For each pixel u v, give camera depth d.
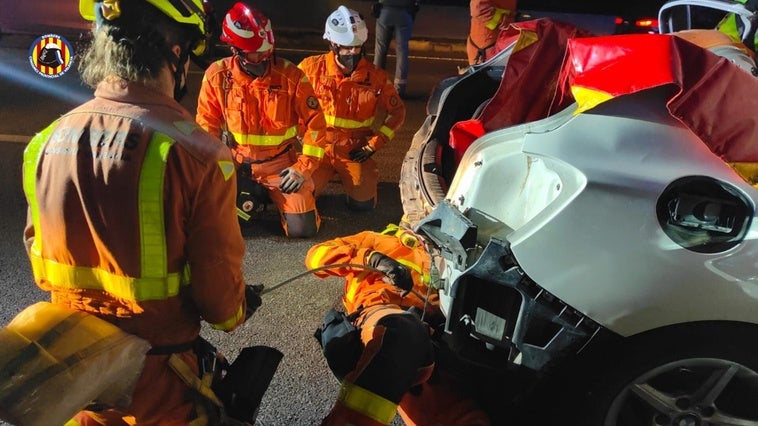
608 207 1.95
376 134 4.78
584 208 1.96
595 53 1.98
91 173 1.53
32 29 10.03
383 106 4.76
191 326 1.78
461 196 2.29
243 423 1.89
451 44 11.56
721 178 1.96
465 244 2.00
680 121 1.97
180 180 1.56
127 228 1.54
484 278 2.05
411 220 2.64
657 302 1.97
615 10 9.45
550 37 2.35
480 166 2.22
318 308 3.49
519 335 2.06
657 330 2.02
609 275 1.97
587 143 2.00
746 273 1.94
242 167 4.40
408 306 2.52
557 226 1.97
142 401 1.71
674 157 1.98
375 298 2.44
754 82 1.90
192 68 8.96
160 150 1.53
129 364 1.59
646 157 1.99
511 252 2.01
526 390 2.16
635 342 2.03
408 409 2.39
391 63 10.35
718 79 1.90
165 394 1.73
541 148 2.01
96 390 1.54
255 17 3.93
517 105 2.40
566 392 2.14
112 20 1.54
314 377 2.91
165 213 1.56
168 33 1.59
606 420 2.09
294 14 11.66
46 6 9.97
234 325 1.80
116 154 1.52
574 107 2.07
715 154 1.94
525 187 2.17
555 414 2.17
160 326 1.69
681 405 2.09
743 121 1.91
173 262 1.63
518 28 2.52
